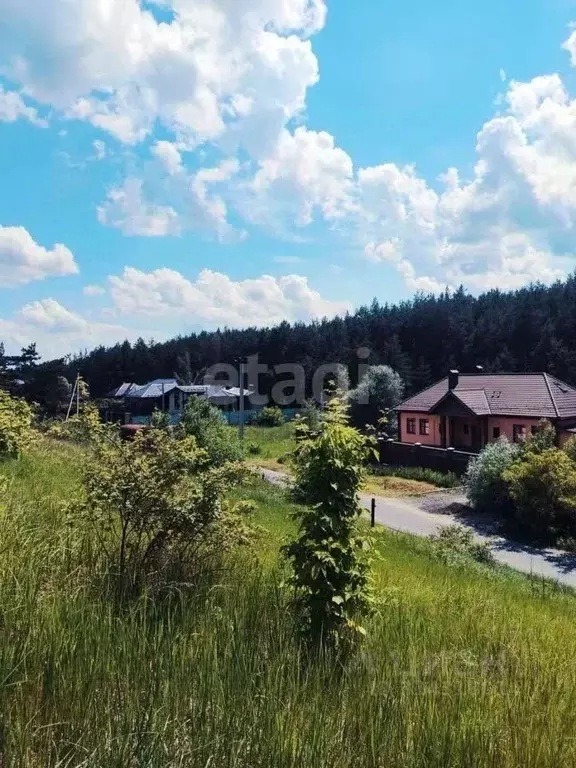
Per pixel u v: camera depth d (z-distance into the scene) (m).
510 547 18.19
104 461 4.80
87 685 2.93
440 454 30.48
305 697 3.29
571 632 6.90
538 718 3.56
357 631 4.32
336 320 92.31
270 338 85.56
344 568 4.38
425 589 7.64
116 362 87.81
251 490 17.17
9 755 2.41
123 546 4.58
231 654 3.53
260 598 4.63
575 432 28.20
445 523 20.67
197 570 4.95
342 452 4.52
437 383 40.59
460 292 97.69
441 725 3.24
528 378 34.59
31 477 8.84
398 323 81.31
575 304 72.12
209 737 2.77
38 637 3.19
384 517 21.30
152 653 3.36
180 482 4.85
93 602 3.87
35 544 4.70
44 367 47.66
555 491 18.91
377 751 2.94
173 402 61.84
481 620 6.14
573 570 15.60
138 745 2.57
